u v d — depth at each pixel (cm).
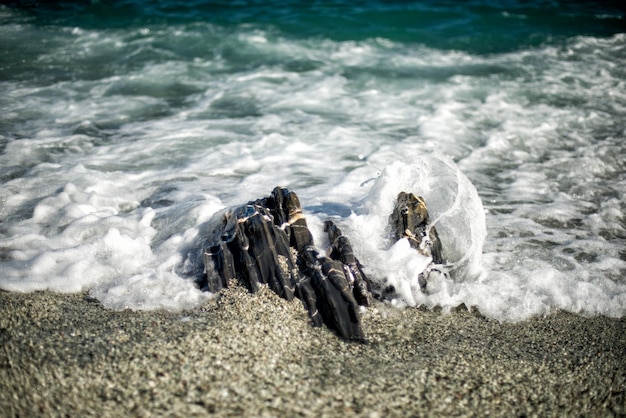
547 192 789
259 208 581
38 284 543
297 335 484
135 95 1076
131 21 1504
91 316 503
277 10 1619
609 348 509
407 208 614
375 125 976
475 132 961
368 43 1406
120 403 405
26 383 422
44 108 998
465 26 1523
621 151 901
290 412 404
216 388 419
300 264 546
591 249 660
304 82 1163
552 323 540
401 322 521
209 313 504
